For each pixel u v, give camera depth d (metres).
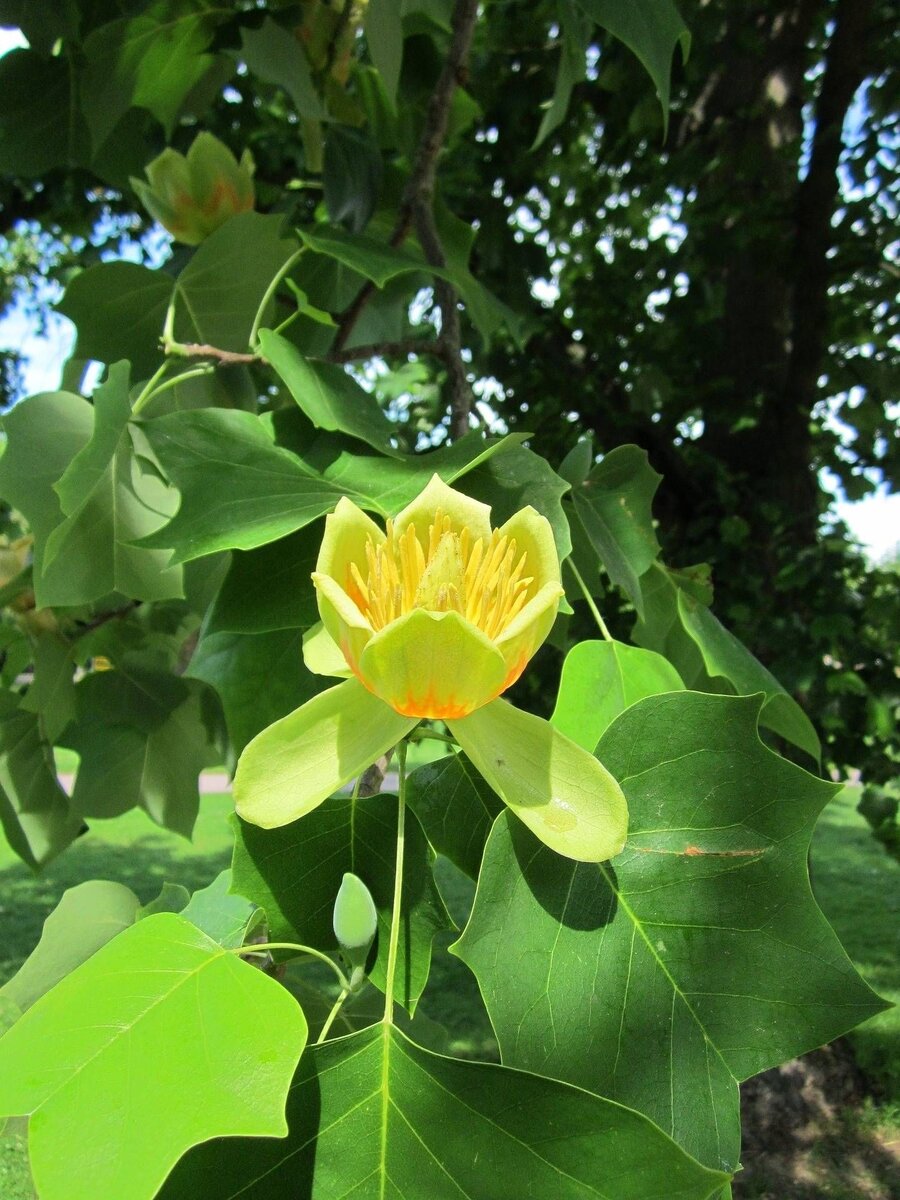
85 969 0.18
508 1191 0.16
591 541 0.31
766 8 1.07
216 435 0.27
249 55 0.41
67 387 0.44
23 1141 0.25
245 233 0.38
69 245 1.34
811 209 1.01
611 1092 0.18
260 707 0.27
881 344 1.16
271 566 0.25
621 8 0.35
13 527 0.50
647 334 1.10
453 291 0.38
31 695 0.44
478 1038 1.14
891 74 1.05
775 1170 0.94
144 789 0.49
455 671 0.18
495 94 1.00
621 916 0.20
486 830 0.25
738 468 1.08
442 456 0.27
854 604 0.92
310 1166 0.16
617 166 1.15
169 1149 0.14
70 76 0.49
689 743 0.21
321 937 0.22
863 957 1.33
